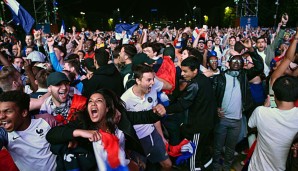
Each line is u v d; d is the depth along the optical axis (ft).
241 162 14.43
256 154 8.09
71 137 6.06
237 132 12.51
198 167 12.15
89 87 11.22
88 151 6.21
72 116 6.92
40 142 6.99
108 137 6.08
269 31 56.85
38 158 7.03
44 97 9.34
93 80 11.21
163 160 11.39
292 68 11.13
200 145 11.93
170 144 12.71
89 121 6.70
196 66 11.30
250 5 82.17
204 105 11.39
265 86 14.94
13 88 9.53
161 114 7.72
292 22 86.02
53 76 8.75
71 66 14.48
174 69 12.62
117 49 15.71
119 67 15.49
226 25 146.92
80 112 6.77
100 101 6.62
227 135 12.71
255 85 14.79
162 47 19.51
